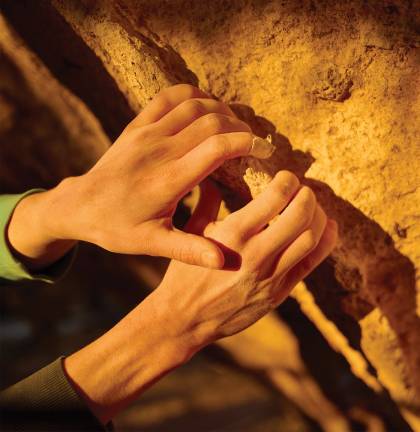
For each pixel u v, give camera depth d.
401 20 0.60
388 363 0.71
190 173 0.58
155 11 0.66
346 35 0.61
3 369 2.11
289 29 0.63
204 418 1.87
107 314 2.28
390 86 0.62
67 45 0.74
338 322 0.75
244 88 0.66
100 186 0.59
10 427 0.64
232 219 0.59
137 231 0.59
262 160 0.66
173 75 0.67
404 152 0.63
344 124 0.64
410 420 0.73
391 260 0.68
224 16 0.64
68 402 0.64
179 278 0.62
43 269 0.75
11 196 0.73
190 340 0.63
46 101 0.91
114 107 0.79
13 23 0.76
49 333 2.24
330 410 1.04
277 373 1.08
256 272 0.59
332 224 0.64
